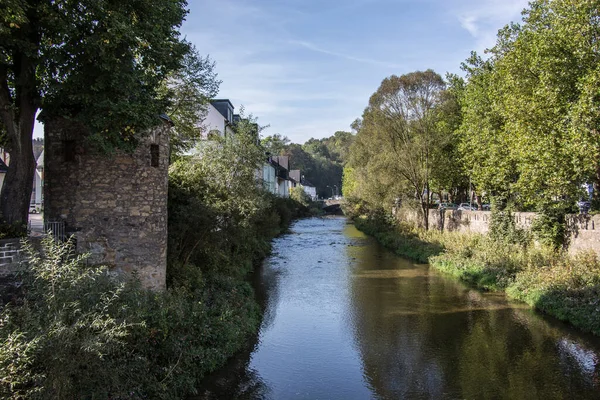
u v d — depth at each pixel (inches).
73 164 466.6
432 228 1363.2
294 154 4591.5
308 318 624.7
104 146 390.0
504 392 403.5
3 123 451.2
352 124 1720.0
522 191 776.9
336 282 842.8
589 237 701.3
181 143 917.8
